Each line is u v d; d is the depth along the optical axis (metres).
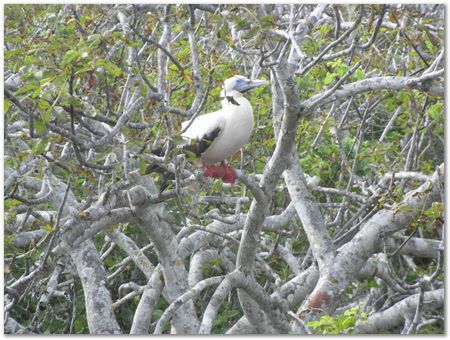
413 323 12.76
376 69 14.82
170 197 11.83
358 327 14.59
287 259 15.95
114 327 13.59
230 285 12.52
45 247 12.63
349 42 15.71
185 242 14.29
